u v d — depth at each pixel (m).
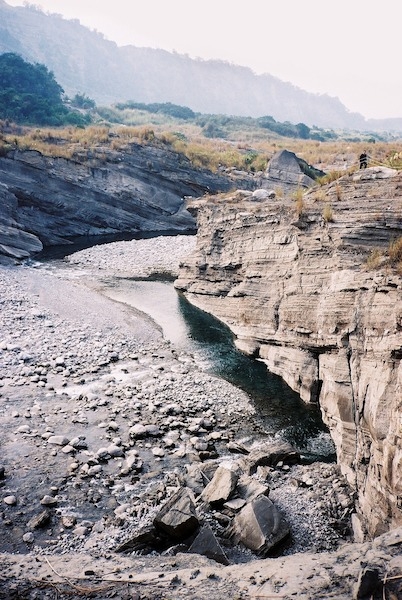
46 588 6.12
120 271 30.19
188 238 37.84
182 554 7.37
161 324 21.39
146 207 43.34
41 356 17.22
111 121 103.75
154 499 9.85
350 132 162.50
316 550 8.38
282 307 16.56
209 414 13.72
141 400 14.44
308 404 14.52
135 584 6.09
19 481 10.58
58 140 46.25
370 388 9.60
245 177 46.88
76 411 13.66
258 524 8.41
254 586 5.68
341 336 12.12
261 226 19.22
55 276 28.03
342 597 5.08
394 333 9.35
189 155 48.81
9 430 12.55
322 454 12.07
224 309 21.75
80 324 20.44
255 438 12.72
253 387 15.62
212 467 10.90
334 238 14.27
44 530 9.11
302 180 41.44
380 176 14.81
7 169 37.44
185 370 16.70
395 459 7.62
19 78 88.44
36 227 37.59
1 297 22.42
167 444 12.15
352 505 9.58
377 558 5.68
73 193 39.97
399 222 13.18
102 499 10.08
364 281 12.20
